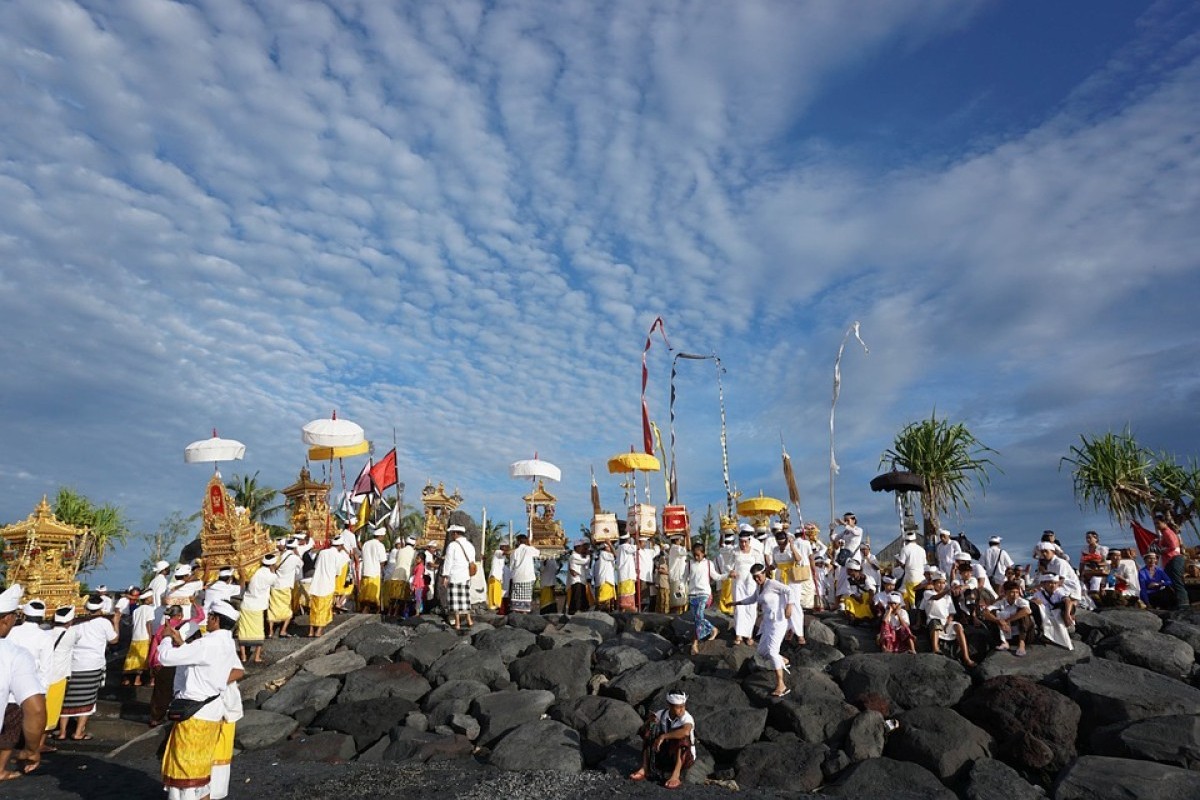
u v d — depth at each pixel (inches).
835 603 774.5
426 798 425.7
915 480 874.8
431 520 1091.3
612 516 842.8
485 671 622.8
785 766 480.7
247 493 1641.2
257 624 649.0
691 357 946.1
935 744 477.1
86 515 1323.8
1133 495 873.5
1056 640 574.9
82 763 478.6
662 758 465.4
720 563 751.1
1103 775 423.5
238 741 535.5
